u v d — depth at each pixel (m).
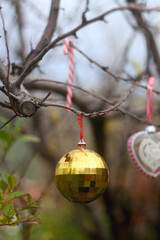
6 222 1.33
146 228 4.20
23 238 2.02
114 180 4.07
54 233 3.88
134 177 4.18
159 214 4.10
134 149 2.07
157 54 3.14
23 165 2.79
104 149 3.67
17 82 1.44
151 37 3.10
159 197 4.11
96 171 1.53
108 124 4.11
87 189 1.52
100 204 4.52
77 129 4.48
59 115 4.12
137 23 2.95
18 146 3.83
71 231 4.16
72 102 3.18
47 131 3.88
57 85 2.98
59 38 1.42
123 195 4.07
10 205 1.33
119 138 3.88
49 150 3.86
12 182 1.40
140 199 4.13
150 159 2.09
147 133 2.13
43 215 3.68
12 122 3.11
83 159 1.55
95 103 3.21
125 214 4.07
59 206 4.42
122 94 2.99
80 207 4.48
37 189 3.66
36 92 3.00
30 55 1.91
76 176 1.51
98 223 4.04
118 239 4.04
